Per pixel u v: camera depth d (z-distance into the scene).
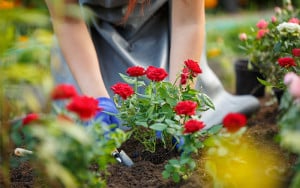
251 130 2.64
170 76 2.52
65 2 2.47
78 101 1.62
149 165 2.14
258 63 3.00
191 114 1.93
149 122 2.09
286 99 1.80
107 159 1.78
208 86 2.82
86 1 2.69
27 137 1.67
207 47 4.85
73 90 1.67
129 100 2.14
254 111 2.95
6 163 1.80
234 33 5.36
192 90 2.13
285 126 1.59
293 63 2.27
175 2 2.65
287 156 2.13
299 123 1.55
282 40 2.62
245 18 6.11
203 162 2.12
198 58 2.58
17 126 1.74
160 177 2.03
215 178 1.73
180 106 1.93
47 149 1.51
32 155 1.71
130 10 2.52
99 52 2.82
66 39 2.51
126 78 2.18
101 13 2.77
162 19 2.90
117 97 2.36
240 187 1.74
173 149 2.29
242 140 2.42
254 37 3.01
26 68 1.70
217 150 1.75
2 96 1.73
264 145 2.33
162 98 2.10
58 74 2.82
